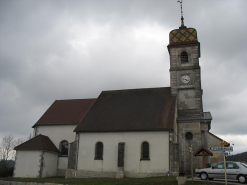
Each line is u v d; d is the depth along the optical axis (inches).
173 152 1123.9
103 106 1413.6
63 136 1451.8
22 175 1284.4
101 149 1235.2
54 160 1385.3
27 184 1029.8
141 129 1187.9
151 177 1075.9
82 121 1332.4
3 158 2507.4
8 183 1077.8
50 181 1051.3
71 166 1234.6
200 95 1370.6
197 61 1430.9
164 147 1144.8
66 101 1657.2
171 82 1425.9
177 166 1104.8
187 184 796.6
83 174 1216.2
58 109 1601.9
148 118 1246.3
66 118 1503.4
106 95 1499.8
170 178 959.6
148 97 1407.5
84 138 1269.7
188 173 1225.4
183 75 1424.7
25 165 1295.5
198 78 1401.3
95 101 1471.5
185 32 1488.7
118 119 1289.4
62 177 1307.8
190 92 1386.6
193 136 1285.7
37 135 1480.1
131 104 1379.2
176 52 1472.7
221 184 769.6
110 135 1235.2
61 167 1396.4
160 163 1128.2
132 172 1150.3
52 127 1489.9
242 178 799.7
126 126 1228.5
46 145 1358.3
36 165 1282.0
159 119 1222.9
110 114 1338.6
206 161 1240.2
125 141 1202.6
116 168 1181.7
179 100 1386.6
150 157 1149.1
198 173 906.1
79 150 1256.2
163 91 1432.1
